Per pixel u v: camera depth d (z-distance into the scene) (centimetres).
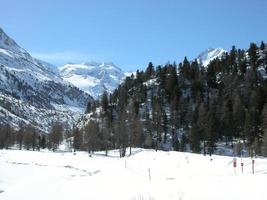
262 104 13975
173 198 2703
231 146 12800
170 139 14338
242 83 16000
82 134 14125
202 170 6253
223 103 13662
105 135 13738
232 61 18200
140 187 3422
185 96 16612
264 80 16175
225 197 2588
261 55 18362
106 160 8662
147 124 14138
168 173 6088
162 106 16262
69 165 7675
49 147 15225
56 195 3719
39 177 5925
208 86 16988
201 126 12281
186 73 18050
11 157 9306
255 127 12056
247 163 6378
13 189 4553
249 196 2542
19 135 16488
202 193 2777
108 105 17525
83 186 4050
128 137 11631
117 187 3656
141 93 17250
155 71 19338
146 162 7600
